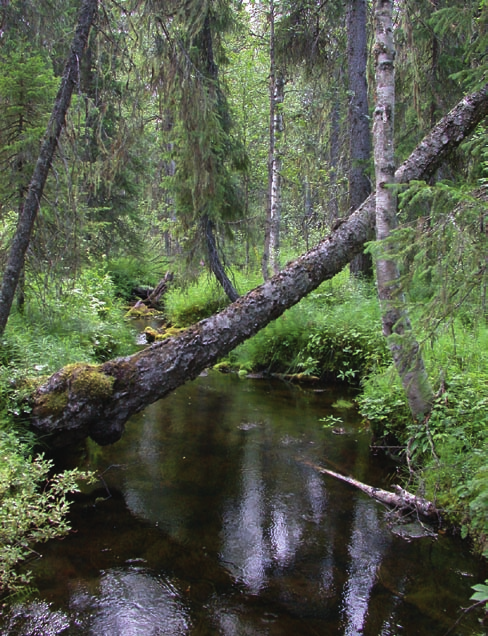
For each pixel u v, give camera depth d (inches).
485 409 163.3
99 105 223.1
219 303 451.5
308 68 471.2
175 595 120.6
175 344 185.8
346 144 486.9
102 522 153.6
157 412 266.5
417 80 362.9
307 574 129.7
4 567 119.6
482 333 206.4
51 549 137.6
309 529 151.7
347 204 466.6
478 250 107.8
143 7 221.9
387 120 174.4
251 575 129.1
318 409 273.9
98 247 549.0
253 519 157.3
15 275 199.2
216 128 313.3
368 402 214.7
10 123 257.9
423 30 356.2
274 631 109.3
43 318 284.0
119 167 254.4
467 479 145.8
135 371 182.1
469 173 278.7
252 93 631.2
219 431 237.9
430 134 190.2
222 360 382.9
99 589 121.7
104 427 179.6
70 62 199.5
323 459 204.7
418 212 214.4
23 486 141.1
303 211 741.9
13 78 245.4
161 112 256.2
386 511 161.8
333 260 196.2
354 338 319.0
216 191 360.5
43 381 186.1
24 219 198.5
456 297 113.8
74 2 430.6
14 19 337.1
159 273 777.6
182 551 139.2
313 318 351.9
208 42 364.2
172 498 170.6
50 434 175.3
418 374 174.9
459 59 353.4
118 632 107.5
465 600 118.6
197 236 390.6
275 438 228.8
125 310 612.7
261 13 499.5
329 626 111.1
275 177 437.7
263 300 190.4
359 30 401.4
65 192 230.7
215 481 184.2
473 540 137.3
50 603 116.0
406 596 120.7
